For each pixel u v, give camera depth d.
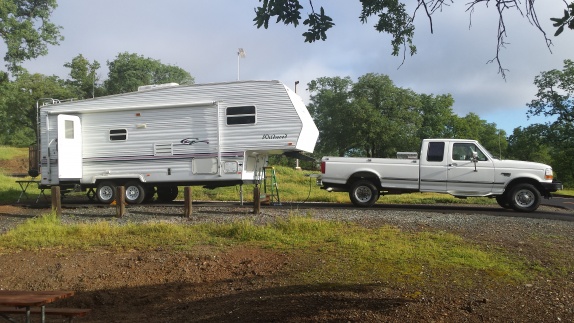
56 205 13.18
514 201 14.22
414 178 14.72
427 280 7.02
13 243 10.14
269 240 9.84
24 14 33.88
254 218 12.42
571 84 44.50
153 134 15.97
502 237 9.67
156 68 63.25
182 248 9.45
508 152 64.12
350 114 50.62
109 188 16.38
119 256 9.30
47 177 16.38
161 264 8.84
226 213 13.64
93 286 8.27
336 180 15.16
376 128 49.41
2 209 15.48
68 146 16.11
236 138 15.38
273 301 6.54
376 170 14.91
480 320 5.54
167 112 15.88
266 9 4.68
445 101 59.00
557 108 45.28
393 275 7.31
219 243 9.75
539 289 6.61
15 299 5.35
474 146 14.61
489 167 14.37
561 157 47.56
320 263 8.18
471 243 9.15
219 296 7.29
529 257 8.18
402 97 51.81
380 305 6.00
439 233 9.96
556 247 8.84
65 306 7.74
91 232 10.70
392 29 5.39
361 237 9.70
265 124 15.20
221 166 15.45
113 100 16.25
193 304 7.17
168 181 15.86
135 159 16.11
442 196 20.06
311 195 20.47
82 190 16.75
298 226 10.59
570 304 6.05
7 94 40.91
